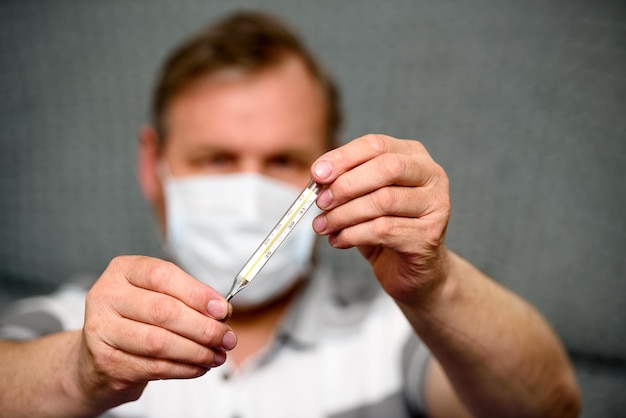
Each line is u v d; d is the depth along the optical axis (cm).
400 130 168
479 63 165
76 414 64
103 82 180
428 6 168
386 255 65
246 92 110
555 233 161
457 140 165
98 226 179
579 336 160
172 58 122
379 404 106
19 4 183
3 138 184
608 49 159
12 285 182
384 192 58
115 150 179
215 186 107
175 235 112
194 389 105
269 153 111
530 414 76
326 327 114
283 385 107
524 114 163
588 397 154
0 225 183
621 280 158
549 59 162
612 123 159
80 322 113
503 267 161
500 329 70
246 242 107
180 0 178
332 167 57
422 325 68
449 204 61
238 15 121
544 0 162
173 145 115
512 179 163
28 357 67
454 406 94
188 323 55
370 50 171
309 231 108
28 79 183
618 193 159
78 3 181
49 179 182
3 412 64
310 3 174
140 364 56
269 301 114
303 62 117
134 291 56
